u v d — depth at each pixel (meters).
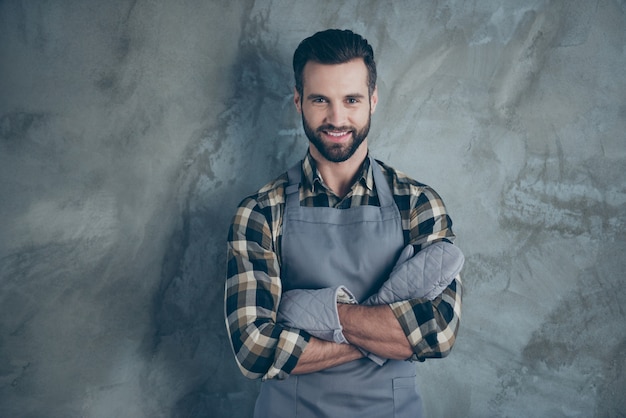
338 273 1.14
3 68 1.35
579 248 1.45
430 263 1.07
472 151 1.45
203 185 1.43
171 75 1.40
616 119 1.42
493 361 1.47
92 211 1.39
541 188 1.44
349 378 1.10
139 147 1.40
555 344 1.46
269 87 1.43
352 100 1.12
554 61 1.42
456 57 1.43
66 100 1.37
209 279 1.45
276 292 1.11
